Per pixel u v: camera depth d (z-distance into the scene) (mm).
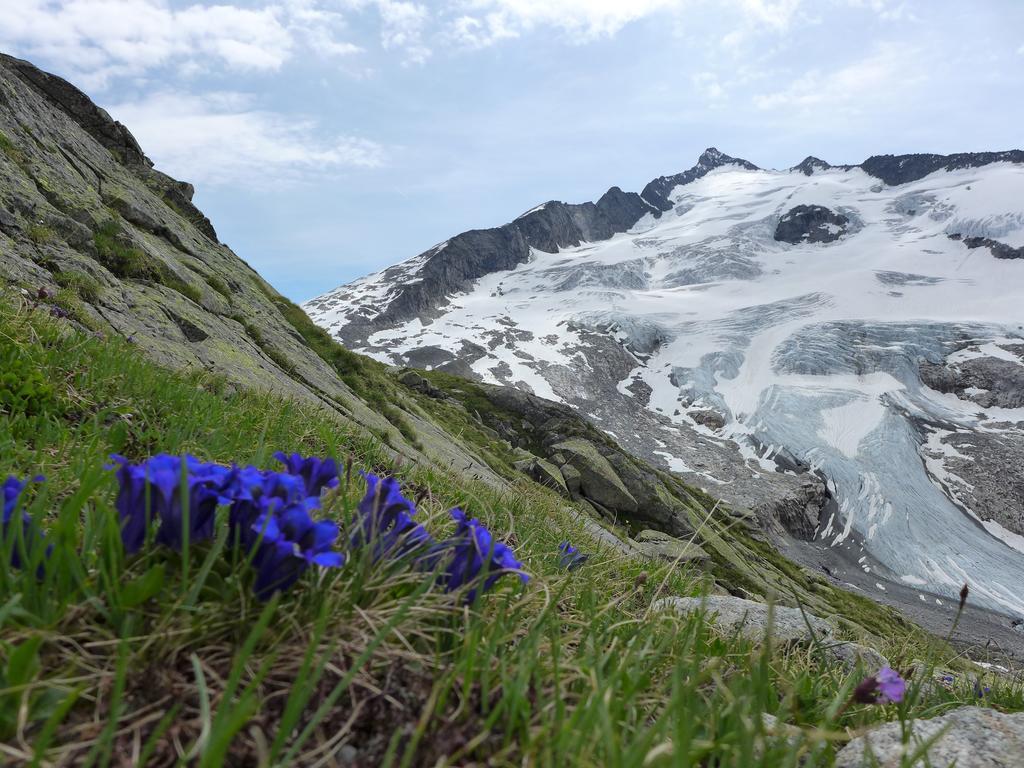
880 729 2543
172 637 1753
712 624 3809
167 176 35406
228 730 1308
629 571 6312
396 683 1891
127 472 1954
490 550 2318
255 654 1853
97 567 2045
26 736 1483
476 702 1909
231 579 1879
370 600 2203
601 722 1676
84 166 24844
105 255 17125
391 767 1628
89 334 8898
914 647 5652
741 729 1813
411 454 13109
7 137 19078
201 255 27047
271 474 2057
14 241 12953
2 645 1604
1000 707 4828
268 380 14789
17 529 1846
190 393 7297
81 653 1689
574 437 85812
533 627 2443
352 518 2592
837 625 6121
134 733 1543
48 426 4656
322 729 1699
